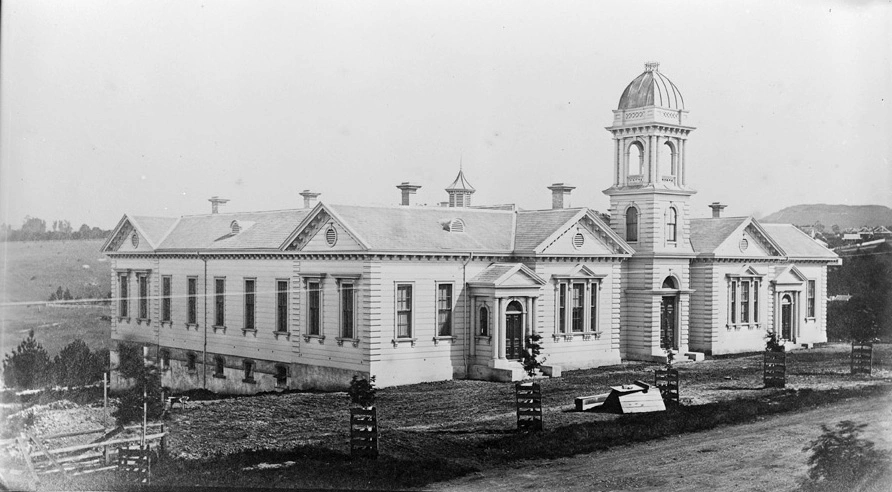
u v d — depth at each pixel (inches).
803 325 1940.2
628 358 1731.1
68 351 1472.7
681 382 1462.8
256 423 1155.3
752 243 1870.1
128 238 1664.6
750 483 927.7
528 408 1199.6
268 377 1526.8
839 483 965.8
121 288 1654.8
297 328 1481.3
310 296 1465.3
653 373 1537.9
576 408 1226.6
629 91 1742.1
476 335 1483.8
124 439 1012.5
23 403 1295.5
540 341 1515.7
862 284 1916.8
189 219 1750.7
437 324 1443.2
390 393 1326.3
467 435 1086.4
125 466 968.3
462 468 961.5
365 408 1005.8
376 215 1445.6
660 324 1724.9
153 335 1697.8
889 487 976.9
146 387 1379.2
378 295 1363.2
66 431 1133.1
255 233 1604.3
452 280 1466.5
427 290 1432.1
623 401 1210.0
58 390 1369.3
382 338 1368.1
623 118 1742.1
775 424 1177.4
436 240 1453.0
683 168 1765.5
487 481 923.4
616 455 1021.2
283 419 1178.0
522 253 1540.4
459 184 1758.1
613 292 1675.7
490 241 1546.5
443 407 1233.4
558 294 1573.6
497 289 1449.3
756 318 1898.4
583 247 1610.5
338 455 1003.9
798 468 978.7
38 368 1380.4
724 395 1348.4
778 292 1902.1
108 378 1457.9
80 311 1571.1
